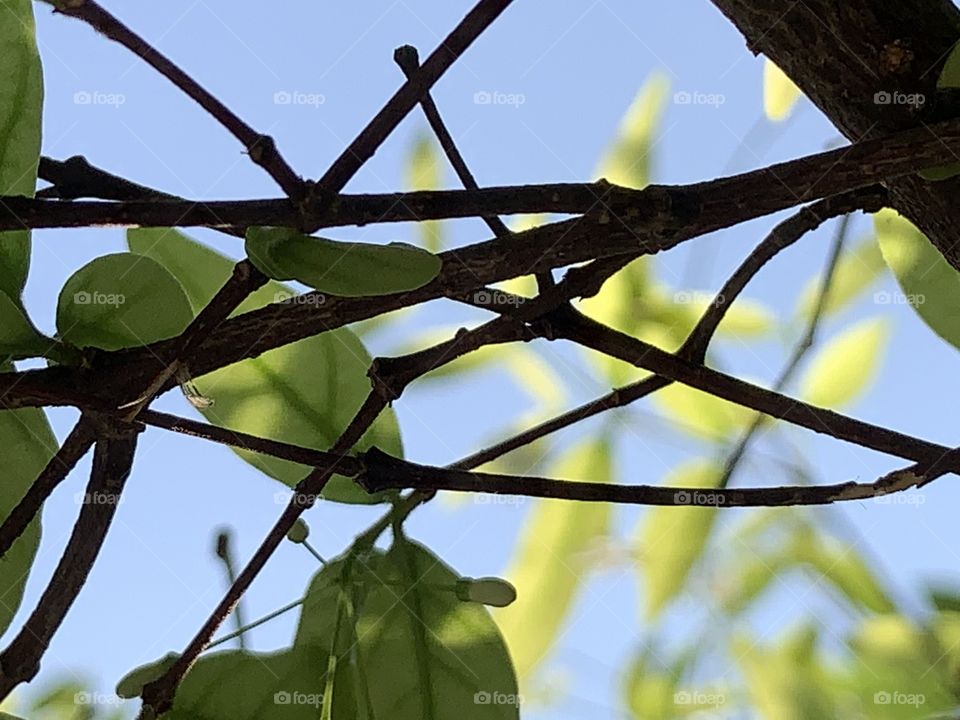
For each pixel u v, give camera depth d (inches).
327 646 13.4
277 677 13.2
